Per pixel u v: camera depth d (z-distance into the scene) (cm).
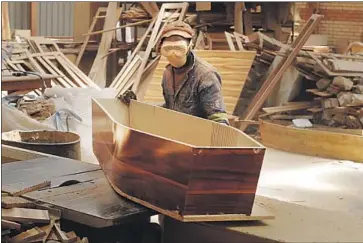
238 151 249
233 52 869
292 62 890
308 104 870
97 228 291
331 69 831
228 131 301
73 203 287
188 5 1045
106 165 320
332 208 496
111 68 1168
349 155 689
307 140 719
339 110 808
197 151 242
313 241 250
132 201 288
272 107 878
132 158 279
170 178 255
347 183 584
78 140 482
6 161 422
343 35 1261
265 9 1091
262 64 941
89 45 1197
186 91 372
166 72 384
